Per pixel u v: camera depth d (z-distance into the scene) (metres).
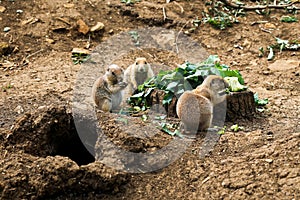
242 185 7.19
